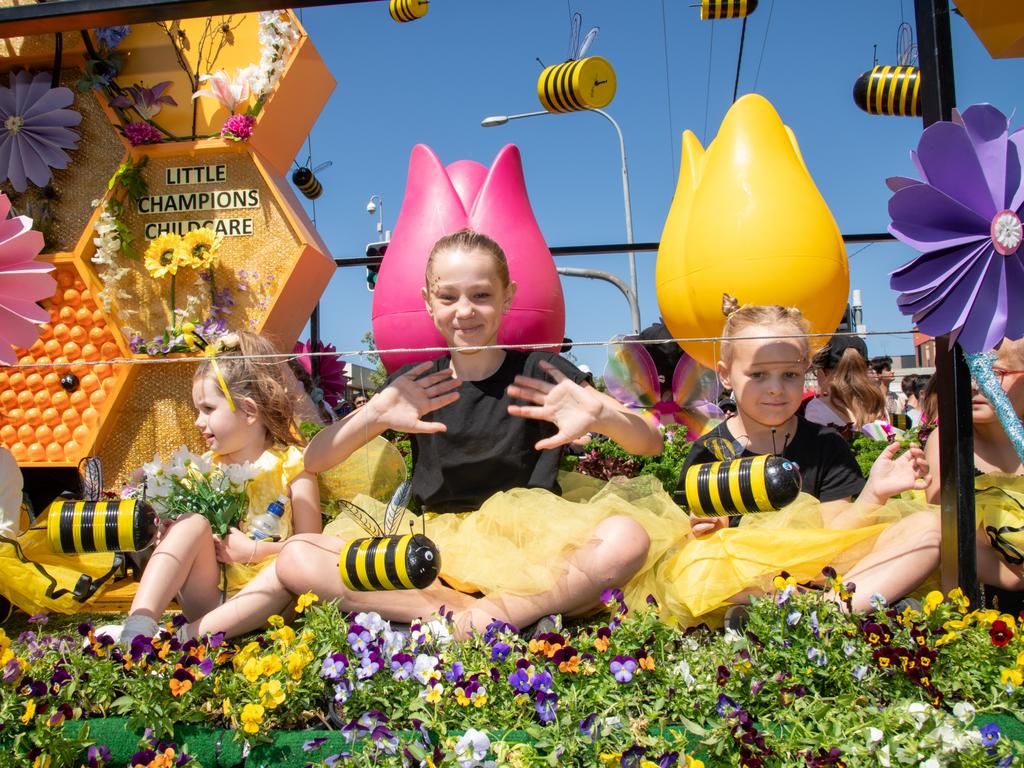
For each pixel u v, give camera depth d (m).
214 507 2.57
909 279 2.00
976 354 2.03
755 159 3.56
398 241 3.82
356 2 2.40
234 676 1.81
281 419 2.96
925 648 1.76
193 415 4.43
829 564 2.31
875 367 5.42
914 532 2.28
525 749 1.59
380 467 3.16
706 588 2.25
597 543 2.22
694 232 3.59
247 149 4.46
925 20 2.10
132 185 4.45
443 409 2.73
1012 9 2.30
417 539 2.07
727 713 1.63
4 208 2.33
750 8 5.17
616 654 1.81
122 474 4.44
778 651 1.82
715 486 2.15
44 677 1.90
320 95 4.86
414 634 1.95
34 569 2.71
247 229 4.54
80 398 4.37
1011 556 2.31
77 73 4.57
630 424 2.53
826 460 2.76
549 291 3.73
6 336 2.38
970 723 1.63
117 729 1.76
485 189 3.79
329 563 2.29
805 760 1.54
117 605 2.92
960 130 1.91
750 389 2.67
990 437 2.77
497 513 2.36
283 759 1.69
